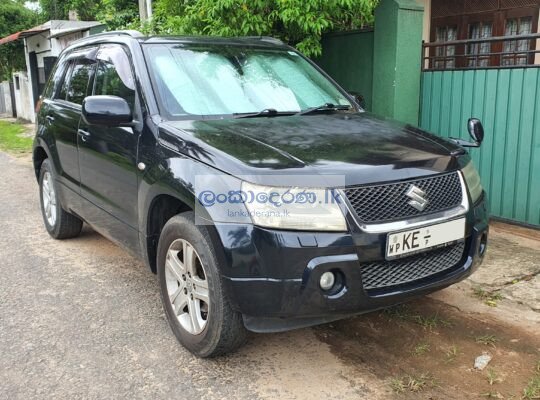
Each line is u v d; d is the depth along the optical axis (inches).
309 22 235.3
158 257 136.2
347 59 270.7
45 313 154.4
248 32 245.0
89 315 153.1
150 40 159.9
